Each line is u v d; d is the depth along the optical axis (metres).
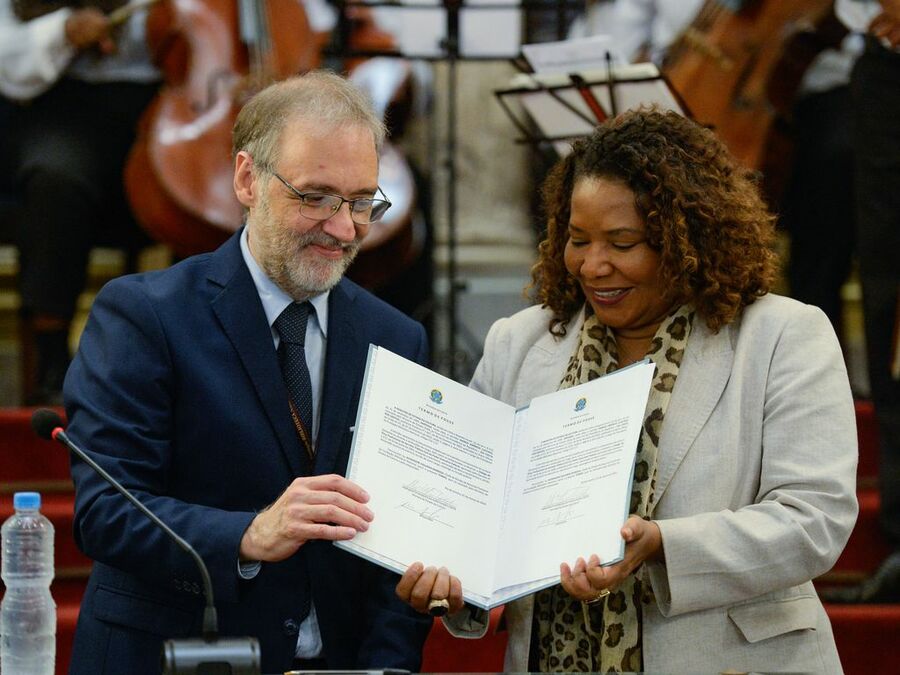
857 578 6.01
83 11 6.88
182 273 3.87
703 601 3.51
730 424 3.66
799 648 3.63
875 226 5.82
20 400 7.60
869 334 5.88
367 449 3.57
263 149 3.72
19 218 6.94
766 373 3.69
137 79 7.02
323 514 3.42
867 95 5.79
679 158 3.71
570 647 3.68
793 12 6.36
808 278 6.94
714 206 3.69
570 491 3.53
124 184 6.96
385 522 3.52
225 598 3.51
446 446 3.65
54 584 5.95
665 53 6.77
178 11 6.85
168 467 3.74
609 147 3.71
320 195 3.65
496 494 3.64
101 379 3.73
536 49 5.61
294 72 6.83
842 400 3.65
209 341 3.78
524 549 3.52
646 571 3.65
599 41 5.50
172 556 3.53
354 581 3.86
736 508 3.65
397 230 6.59
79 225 6.87
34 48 6.82
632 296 3.73
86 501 3.64
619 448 3.50
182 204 6.46
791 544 3.50
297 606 3.77
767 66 6.36
